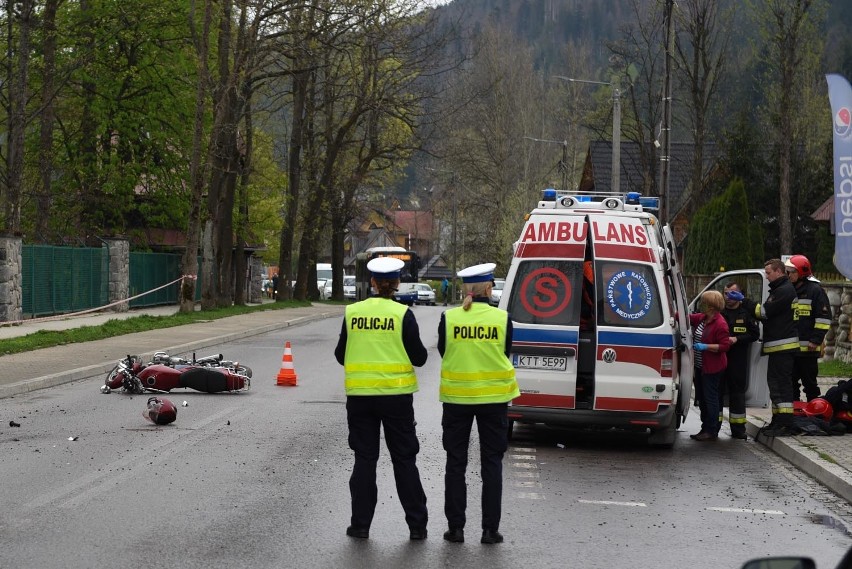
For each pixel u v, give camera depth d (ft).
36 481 31.50
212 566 22.81
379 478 33.32
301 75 159.02
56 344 78.84
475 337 26.27
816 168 144.25
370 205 221.46
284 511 28.19
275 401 51.55
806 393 45.16
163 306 151.74
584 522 28.27
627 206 42.11
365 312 26.08
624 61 116.98
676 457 40.01
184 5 138.51
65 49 137.18
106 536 25.17
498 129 244.63
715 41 117.70
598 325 39.93
